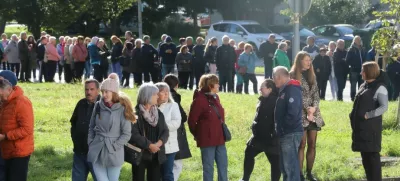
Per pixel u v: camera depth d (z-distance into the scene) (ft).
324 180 40.75
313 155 39.99
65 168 42.14
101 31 191.72
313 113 38.65
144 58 86.43
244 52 84.07
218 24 143.33
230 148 47.78
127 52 87.35
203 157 36.91
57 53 93.15
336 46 82.48
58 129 54.80
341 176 41.14
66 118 58.65
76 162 34.27
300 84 37.11
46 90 77.41
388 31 56.39
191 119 36.45
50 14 142.20
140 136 32.91
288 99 35.50
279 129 35.94
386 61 57.98
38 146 47.03
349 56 78.59
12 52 94.38
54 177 39.68
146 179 37.83
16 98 32.12
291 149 35.76
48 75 93.50
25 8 140.87
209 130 36.40
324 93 79.15
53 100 68.59
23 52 93.45
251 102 69.72
